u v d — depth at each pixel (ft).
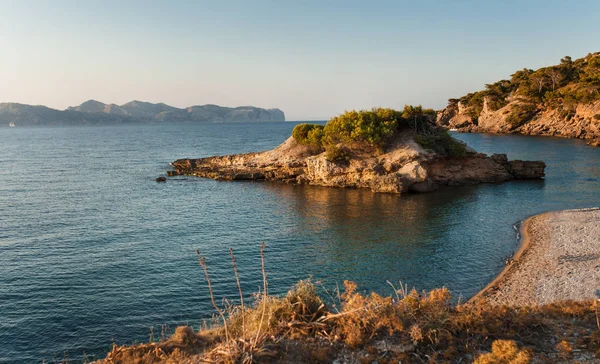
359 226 146.30
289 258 113.50
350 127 230.89
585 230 123.85
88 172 291.58
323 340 39.22
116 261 110.42
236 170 271.90
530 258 105.29
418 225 145.59
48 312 82.33
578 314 46.03
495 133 562.66
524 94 551.18
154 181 252.21
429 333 39.27
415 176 209.05
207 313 82.38
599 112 435.53
